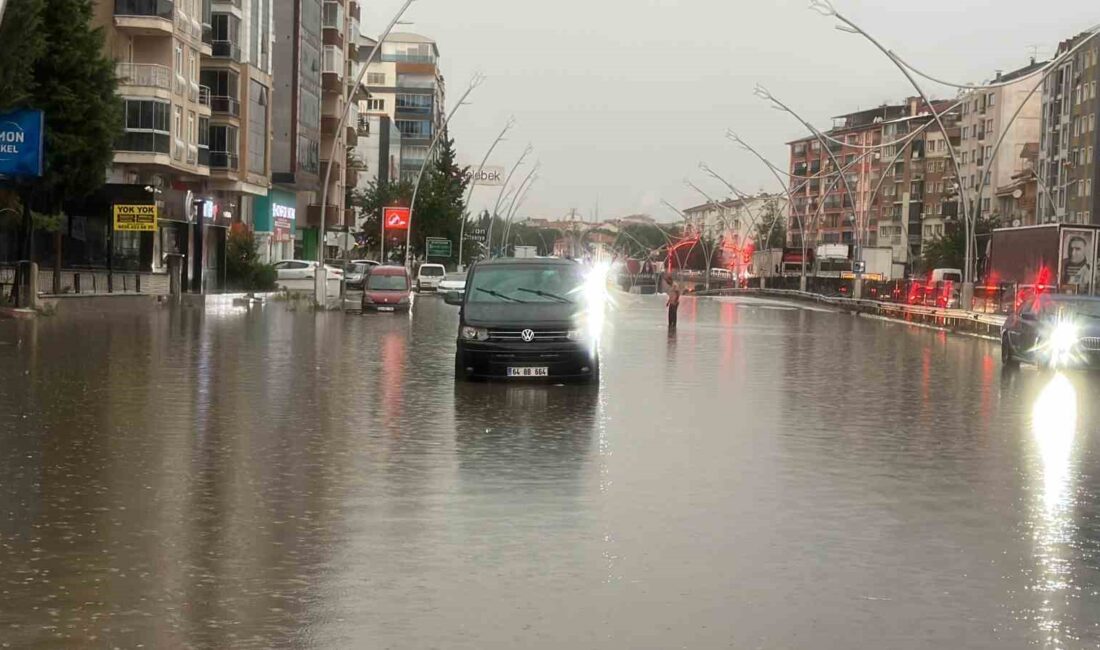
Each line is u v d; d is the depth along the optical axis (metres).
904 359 31.72
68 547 8.65
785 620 7.03
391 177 147.75
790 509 10.49
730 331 44.16
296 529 9.38
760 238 142.75
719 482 11.80
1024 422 17.64
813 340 39.72
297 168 88.88
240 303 57.31
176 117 63.69
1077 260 52.31
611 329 43.84
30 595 7.37
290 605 7.22
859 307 73.38
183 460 12.58
